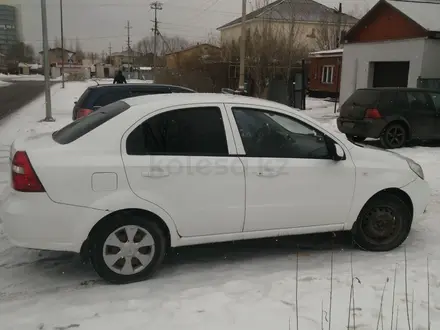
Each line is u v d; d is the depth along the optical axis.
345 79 21.22
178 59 43.19
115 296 3.75
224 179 4.11
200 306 3.56
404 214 4.85
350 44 20.70
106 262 3.89
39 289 3.90
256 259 4.61
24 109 21.95
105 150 3.84
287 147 4.43
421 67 16.88
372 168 4.65
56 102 26.11
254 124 4.35
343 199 4.56
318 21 41.44
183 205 4.01
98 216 3.77
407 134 11.64
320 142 4.56
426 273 4.21
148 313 3.46
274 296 3.73
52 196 3.68
